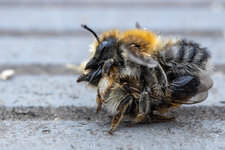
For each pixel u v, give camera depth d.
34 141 0.13
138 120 0.13
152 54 0.13
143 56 0.13
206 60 0.13
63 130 0.13
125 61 0.13
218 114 0.14
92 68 0.13
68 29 0.17
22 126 0.13
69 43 0.16
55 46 0.16
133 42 0.13
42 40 0.16
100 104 0.13
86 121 0.13
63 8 0.20
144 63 0.13
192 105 0.14
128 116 0.13
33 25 0.17
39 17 0.18
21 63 0.15
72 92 0.14
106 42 0.13
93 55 0.13
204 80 0.13
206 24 0.17
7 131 0.13
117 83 0.13
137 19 0.17
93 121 0.13
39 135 0.13
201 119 0.13
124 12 0.19
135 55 0.13
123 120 0.13
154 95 0.13
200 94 0.13
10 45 0.16
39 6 0.20
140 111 0.13
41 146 0.13
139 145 0.13
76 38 0.17
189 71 0.13
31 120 0.13
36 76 0.15
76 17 0.18
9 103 0.14
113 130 0.13
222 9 0.19
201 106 0.14
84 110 0.14
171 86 0.13
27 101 0.14
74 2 0.20
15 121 0.13
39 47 0.16
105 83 0.13
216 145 0.13
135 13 0.18
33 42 0.16
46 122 0.13
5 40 0.16
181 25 0.17
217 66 0.15
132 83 0.13
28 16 0.18
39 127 0.13
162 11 0.19
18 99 0.14
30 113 0.14
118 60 0.13
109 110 0.13
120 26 0.17
